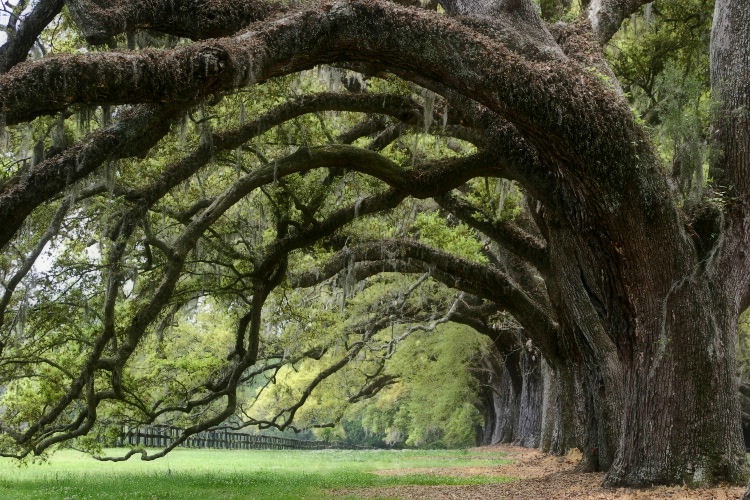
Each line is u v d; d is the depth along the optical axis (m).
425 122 12.57
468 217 16.45
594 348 15.12
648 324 11.63
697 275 11.45
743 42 12.73
